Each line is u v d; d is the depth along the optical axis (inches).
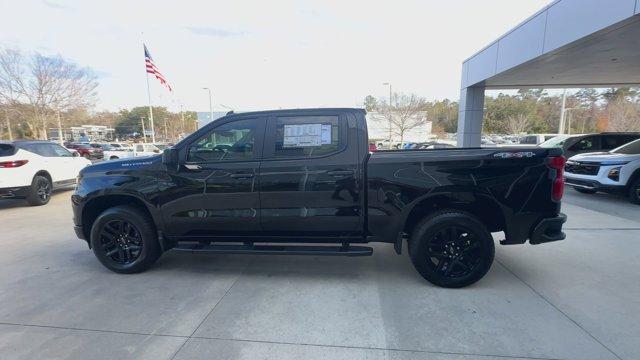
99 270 178.1
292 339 117.0
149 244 169.2
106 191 168.1
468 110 654.5
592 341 113.6
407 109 1690.5
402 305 137.8
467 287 152.0
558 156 145.5
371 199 152.0
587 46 368.8
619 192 318.3
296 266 178.9
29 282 164.1
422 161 148.3
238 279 164.4
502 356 107.0
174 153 159.5
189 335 120.0
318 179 153.7
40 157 360.8
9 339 119.0
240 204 159.5
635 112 1534.2
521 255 188.4
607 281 156.5
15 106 1205.1
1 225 274.7
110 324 127.3
